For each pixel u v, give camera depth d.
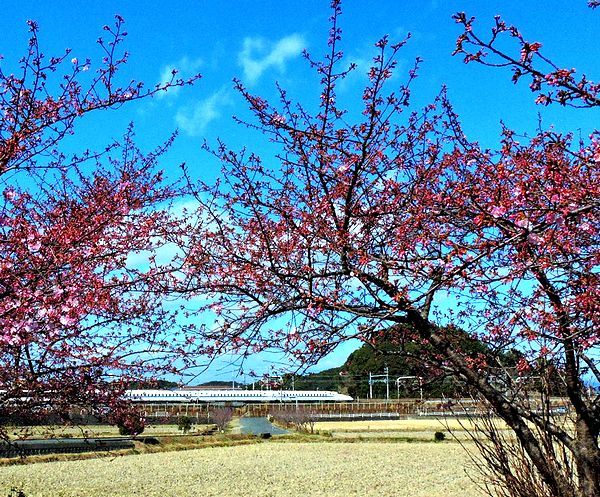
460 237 6.02
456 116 6.82
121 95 6.98
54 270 6.77
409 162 6.60
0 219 6.76
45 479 26.33
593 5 4.64
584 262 5.56
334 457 36.41
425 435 52.94
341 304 5.75
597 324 5.49
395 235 5.90
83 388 8.02
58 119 6.70
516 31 4.10
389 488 24.19
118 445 40.00
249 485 25.61
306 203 6.61
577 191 4.64
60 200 8.12
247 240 6.48
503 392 6.59
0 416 7.93
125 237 7.79
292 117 6.52
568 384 6.18
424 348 7.00
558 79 4.16
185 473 29.22
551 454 6.34
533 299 6.58
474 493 20.86
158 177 9.79
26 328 6.59
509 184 5.47
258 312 6.08
